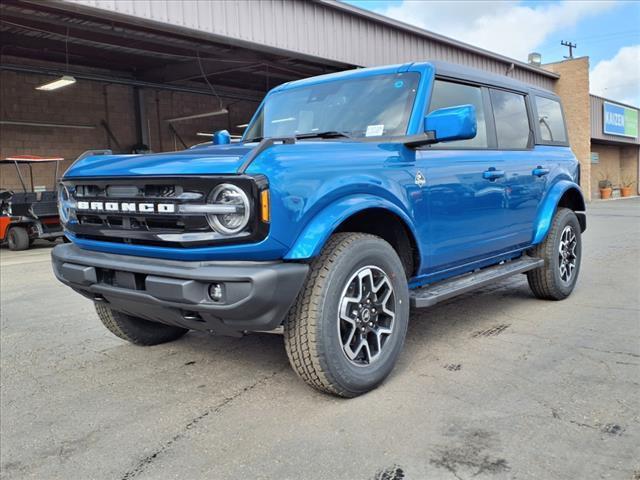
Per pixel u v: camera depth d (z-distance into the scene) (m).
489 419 2.88
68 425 3.02
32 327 5.09
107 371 3.84
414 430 2.78
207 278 2.73
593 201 27.34
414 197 3.54
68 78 14.45
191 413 3.11
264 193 2.69
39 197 15.32
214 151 3.18
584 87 25.77
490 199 4.29
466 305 5.34
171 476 2.46
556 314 4.94
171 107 20.92
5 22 13.20
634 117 34.78
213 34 11.33
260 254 2.76
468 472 2.39
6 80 16.72
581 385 3.29
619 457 2.47
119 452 2.70
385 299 3.33
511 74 21.92
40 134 17.55
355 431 2.79
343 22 14.00
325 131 4.02
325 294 2.97
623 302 5.33
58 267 3.55
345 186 3.06
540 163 5.08
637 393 3.16
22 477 2.51
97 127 18.88
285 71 18.36
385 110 3.89
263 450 2.65
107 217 3.22
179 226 2.87
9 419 3.12
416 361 3.78
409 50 16.05
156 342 4.36
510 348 4.02
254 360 3.94
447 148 3.99
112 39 15.05
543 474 2.36
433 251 3.75
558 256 5.30
